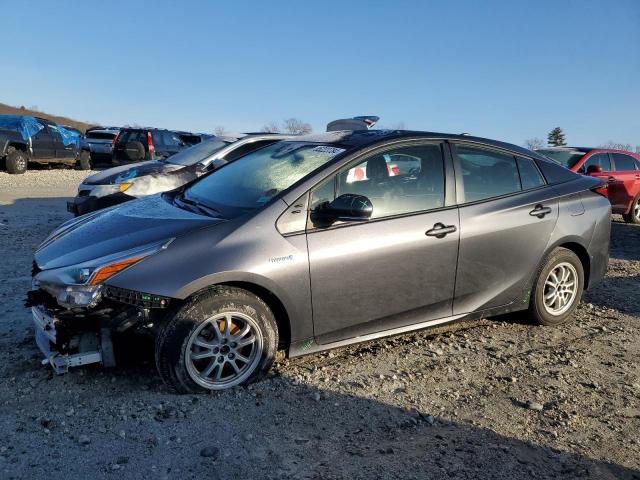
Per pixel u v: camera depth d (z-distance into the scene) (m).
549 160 5.30
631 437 3.47
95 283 3.47
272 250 3.73
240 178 4.57
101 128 26.62
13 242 8.15
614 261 8.50
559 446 3.32
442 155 4.57
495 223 4.62
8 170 19.14
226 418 3.40
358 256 3.99
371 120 8.53
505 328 5.19
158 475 2.87
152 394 3.63
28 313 5.07
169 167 8.52
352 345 4.56
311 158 4.34
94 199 8.06
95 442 3.11
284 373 4.02
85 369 3.94
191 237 3.67
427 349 4.62
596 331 5.22
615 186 12.43
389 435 3.34
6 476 2.79
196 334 3.57
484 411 3.67
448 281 4.44
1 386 3.68
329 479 2.90
